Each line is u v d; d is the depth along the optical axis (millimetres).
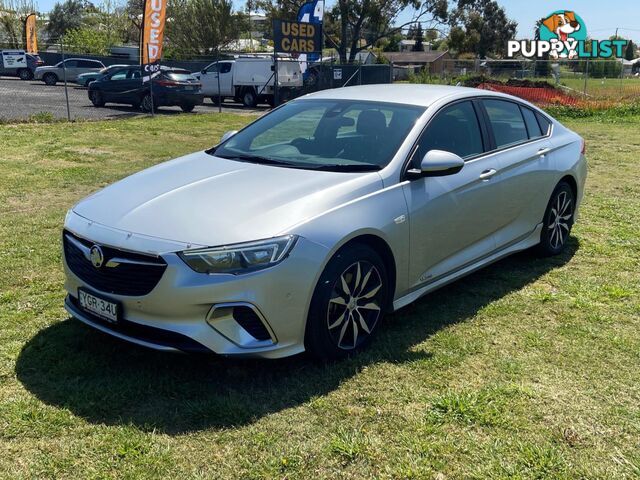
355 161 4027
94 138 13180
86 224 3516
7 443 2814
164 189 3752
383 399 3219
